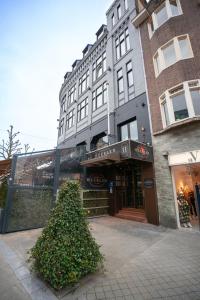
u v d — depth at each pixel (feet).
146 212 31.17
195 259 15.84
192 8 32.30
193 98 28.50
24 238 22.18
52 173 32.37
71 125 68.54
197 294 10.93
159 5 35.78
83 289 11.53
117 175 40.19
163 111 32.14
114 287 11.73
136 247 19.01
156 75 34.55
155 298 10.61
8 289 11.76
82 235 12.92
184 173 31.71
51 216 13.79
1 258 16.56
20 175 27.63
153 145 32.63
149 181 31.55
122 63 45.73
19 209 26.40
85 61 65.92
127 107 40.55
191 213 33.22
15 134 55.52
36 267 12.78
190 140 27.27
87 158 39.37
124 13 48.55
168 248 18.71
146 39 39.09
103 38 56.24
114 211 37.86
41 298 10.74
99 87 54.44
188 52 30.63
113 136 42.68
